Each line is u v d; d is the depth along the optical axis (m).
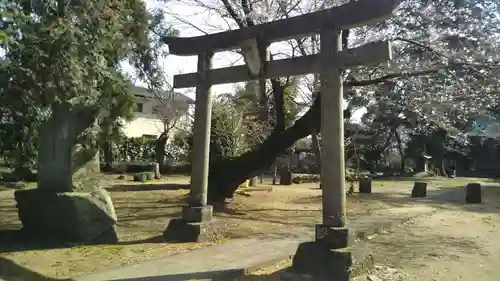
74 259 6.96
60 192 8.27
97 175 9.09
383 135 32.81
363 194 18.88
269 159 13.38
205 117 8.59
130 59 10.41
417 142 34.16
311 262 6.21
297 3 12.39
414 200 16.70
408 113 16.12
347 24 6.28
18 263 6.73
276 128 13.65
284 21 7.07
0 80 7.05
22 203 8.44
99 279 5.91
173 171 30.00
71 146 8.54
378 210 13.43
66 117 8.50
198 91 8.61
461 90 12.08
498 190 21.33
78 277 5.99
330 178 6.27
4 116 8.20
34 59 6.99
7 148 9.00
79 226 8.04
